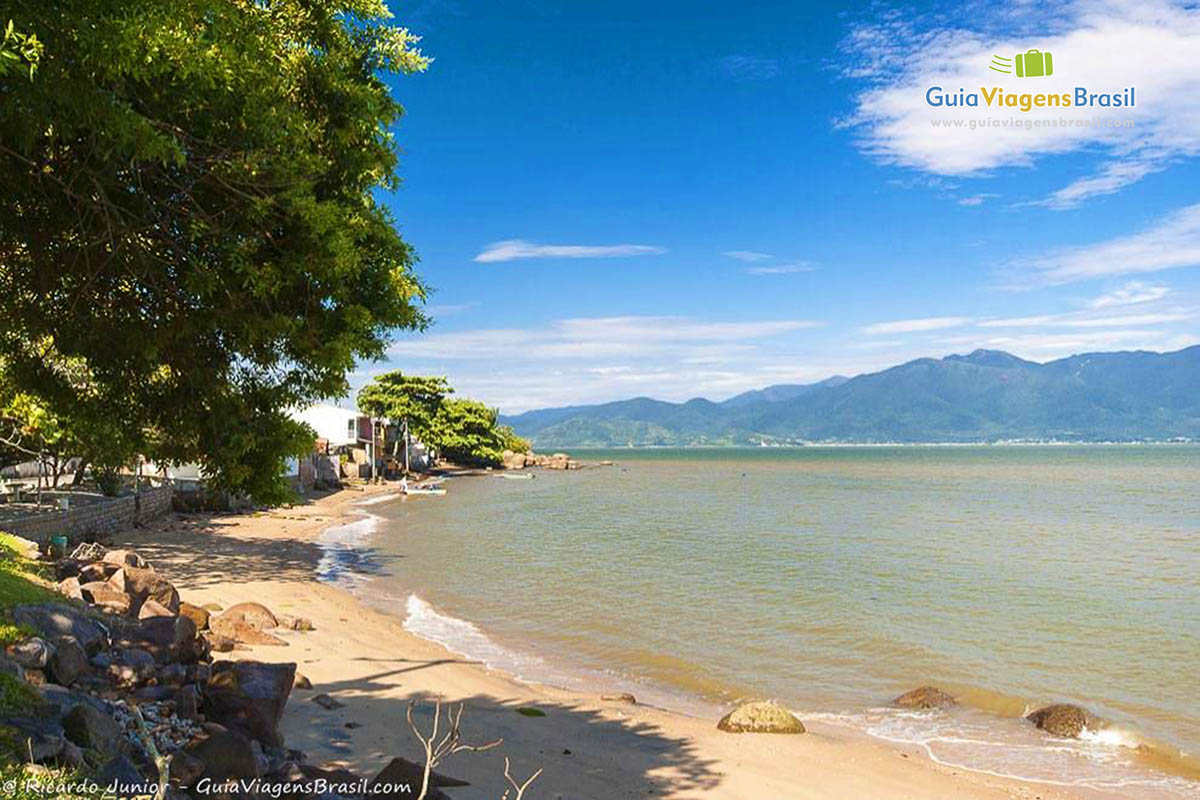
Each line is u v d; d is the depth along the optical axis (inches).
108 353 326.3
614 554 1566.2
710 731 592.7
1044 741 597.0
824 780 508.7
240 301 301.9
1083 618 1021.2
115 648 459.5
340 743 491.5
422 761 471.8
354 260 301.6
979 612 1052.5
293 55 326.3
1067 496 3363.7
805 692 719.7
